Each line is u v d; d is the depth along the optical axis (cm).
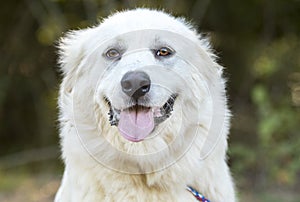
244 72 1319
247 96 1315
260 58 1302
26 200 1090
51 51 1277
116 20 489
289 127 1030
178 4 1161
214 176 483
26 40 1313
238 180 1048
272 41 1316
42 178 1207
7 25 1320
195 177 477
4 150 1348
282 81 1273
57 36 1190
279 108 1110
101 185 471
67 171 488
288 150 994
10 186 1164
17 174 1246
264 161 1062
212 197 484
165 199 471
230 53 1322
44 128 1327
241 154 1035
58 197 520
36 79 1320
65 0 1188
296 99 1234
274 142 1035
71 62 514
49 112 1322
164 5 1096
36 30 1306
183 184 471
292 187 1051
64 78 519
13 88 1329
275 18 1290
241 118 1291
